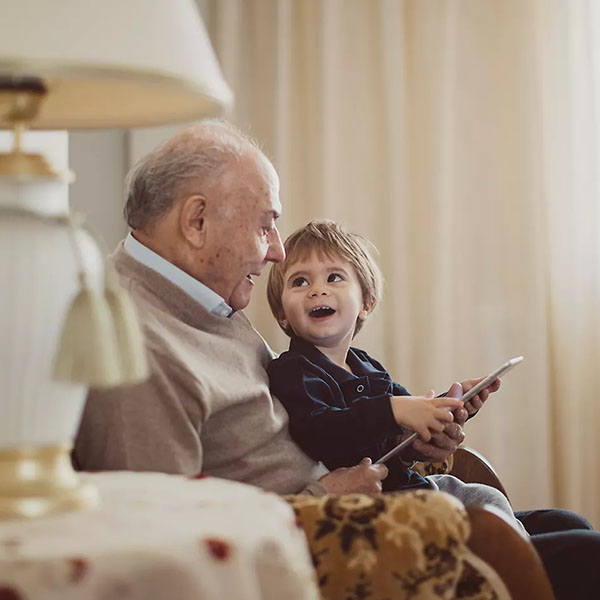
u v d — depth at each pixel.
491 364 3.94
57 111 1.50
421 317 3.93
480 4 3.96
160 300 1.88
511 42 3.95
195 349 1.86
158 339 1.75
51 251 1.21
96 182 3.72
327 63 3.91
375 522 1.37
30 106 1.27
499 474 3.90
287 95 3.91
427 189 3.93
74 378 1.15
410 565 1.36
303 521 1.37
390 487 2.21
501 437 3.91
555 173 3.94
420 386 3.92
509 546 1.37
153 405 1.69
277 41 3.91
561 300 3.95
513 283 3.94
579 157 3.91
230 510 1.22
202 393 1.74
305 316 2.26
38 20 1.16
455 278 3.93
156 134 3.74
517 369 3.91
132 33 1.22
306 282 2.30
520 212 3.94
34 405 1.20
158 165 1.92
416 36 3.96
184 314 1.90
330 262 2.29
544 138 3.95
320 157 3.91
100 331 1.16
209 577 1.09
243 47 3.95
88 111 1.50
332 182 3.91
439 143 3.90
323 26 3.91
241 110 3.94
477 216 3.95
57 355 1.16
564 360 3.94
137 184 1.94
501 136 3.95
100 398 1.66
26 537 1.10
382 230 3.95
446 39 3.92
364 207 3.95
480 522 1.38
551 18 3.92
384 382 2.28
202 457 1.85
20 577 1.01
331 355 2.31
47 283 1.19
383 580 1.37
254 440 1.89
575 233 3.92
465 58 3.96
